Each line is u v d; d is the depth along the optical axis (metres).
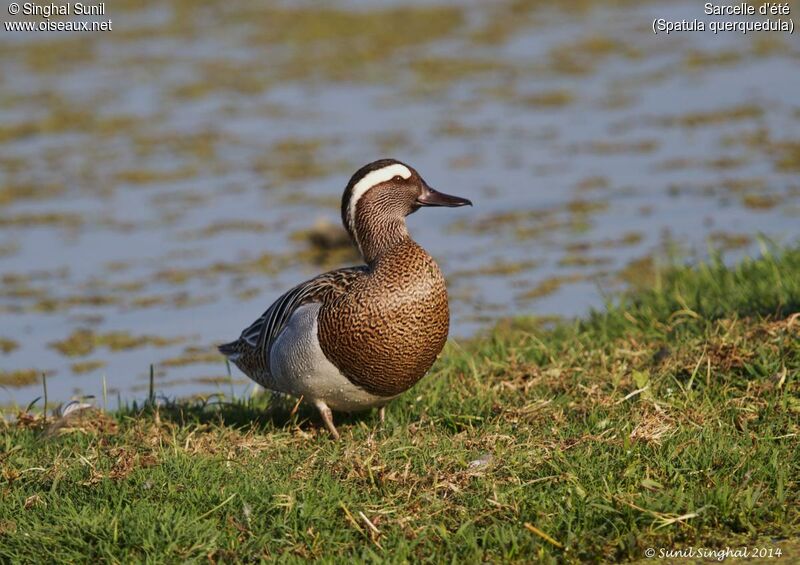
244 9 35.34
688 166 19.50
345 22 33.53
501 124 23.23
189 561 7.20
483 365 10.60
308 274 15.88
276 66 29.00
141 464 8.46
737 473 7.98
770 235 15.50
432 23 33.06
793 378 9.16
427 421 9.33
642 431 8.43
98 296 15.25
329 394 9.14
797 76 25.22
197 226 18.19
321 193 19.61
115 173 21.25
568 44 29.97
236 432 9.36
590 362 10.24
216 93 26.78
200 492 7.87
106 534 7.45
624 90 25.25
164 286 15.57
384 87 26.88
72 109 25.77
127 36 32.72
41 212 19.12
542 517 7.56
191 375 12.42
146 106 25.91
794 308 10.55
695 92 24.58
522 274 15.12
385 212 9.47
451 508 7.74
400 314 8.77
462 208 18.34
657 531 7.52
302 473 8.30
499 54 29.31
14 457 8.96
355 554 7.23
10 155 22.67
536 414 9.13
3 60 30.67
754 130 21.36
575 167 20.05
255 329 9.91
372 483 8.02
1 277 16.11
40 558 7.40
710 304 11.48
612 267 15.04
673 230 16.28
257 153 22.17
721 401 9.10
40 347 13.50
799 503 7.76
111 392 11.96
